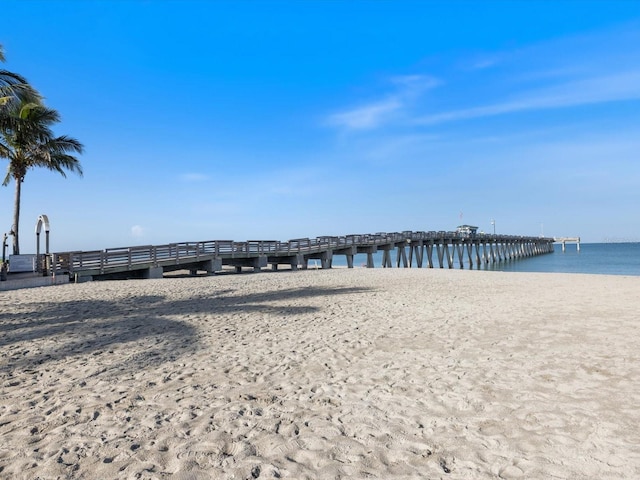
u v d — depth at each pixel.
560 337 6.93
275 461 3.10
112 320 9.50
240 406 4.30
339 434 3.55
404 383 4.88
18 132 22.34
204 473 2.95
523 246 88.38
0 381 5.36
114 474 2.97
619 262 60.28
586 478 2.67
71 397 4.71
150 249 20.59
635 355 5.64
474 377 4.97
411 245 44.50
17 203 23.78
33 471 3.03
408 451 3.19
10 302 12.34
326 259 30.44
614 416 3.65
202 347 6.98
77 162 25.88
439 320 8.96
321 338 7.50
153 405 4.39
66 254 18.38
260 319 9.52
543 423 3.57
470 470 2.86
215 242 23.42
